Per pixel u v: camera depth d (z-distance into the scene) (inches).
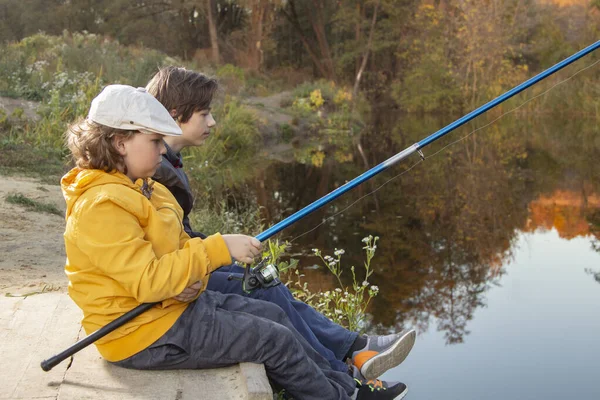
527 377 151.8
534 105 852.0
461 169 451.2
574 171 438.6
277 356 102.4
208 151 442.0
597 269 229.8
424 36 1037.8
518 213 316.8
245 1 1108.5
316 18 1184.2
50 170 292.5
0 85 436.8
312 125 654.5
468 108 963.3
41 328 115.5
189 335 100.0
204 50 1152.8
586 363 158.1
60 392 95.4
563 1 1015.6
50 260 171.3
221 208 295.1
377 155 521.0
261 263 106.7
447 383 148.6
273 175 414.6
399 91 1039.6
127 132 95.7
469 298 200.2
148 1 1198.3
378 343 119.5
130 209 95.2
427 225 291.7
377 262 235.3
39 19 1181.1
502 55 976.9
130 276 93.0
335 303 185.6
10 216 212.7
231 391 97.9
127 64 589.3
